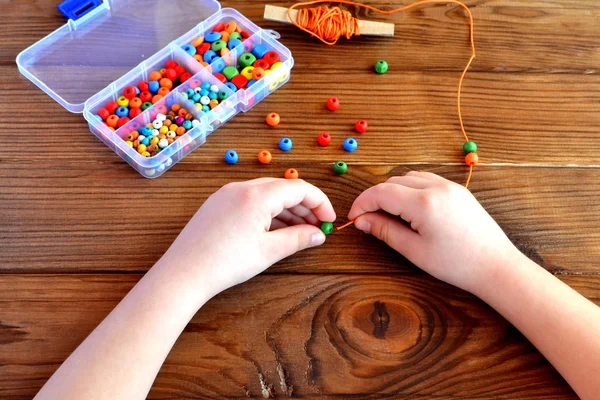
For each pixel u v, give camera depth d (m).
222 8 0.61
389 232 0.51
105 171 0.54
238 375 0.48
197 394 0.47
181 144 0.55
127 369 0.44
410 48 0.61
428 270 0.50
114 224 0.52
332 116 0.58
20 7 0.61
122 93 0.58
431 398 0.47
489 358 0.49
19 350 0.48
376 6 0.62
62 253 0.51
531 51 0.61
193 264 0.47
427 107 0.58
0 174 0.54
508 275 0.48
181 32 0.61
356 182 0.55
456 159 0.56
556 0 0.63
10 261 0.51
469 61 0.60
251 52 0.60
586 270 0.52
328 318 0.50
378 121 0.58
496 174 0.56
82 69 0.58
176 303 0.46
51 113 0.56
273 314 0.50
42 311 0.49
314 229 0.51
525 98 0.59
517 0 0.63
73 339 0.48
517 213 0.54
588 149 0.57
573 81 0.60
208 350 0.48
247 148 0.56
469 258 0.49
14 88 0.57
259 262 0.49
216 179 0.55
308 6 0.62
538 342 0.47
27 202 0.53
